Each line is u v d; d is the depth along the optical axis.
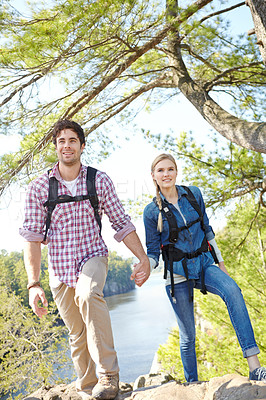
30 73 4.77
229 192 5.51
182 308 2.64
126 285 141.12
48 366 12.77
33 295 2.33
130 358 34.59
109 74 5.11
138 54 4.96
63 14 4.21
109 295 132.75
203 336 7.94
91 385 2.60
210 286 2.50
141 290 134.38
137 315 64.31
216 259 2.77
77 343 2.57
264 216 6.00
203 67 5.97
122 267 143.38
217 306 7.26
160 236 2.75
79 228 2.41
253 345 2.25
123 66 5.05
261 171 5.54
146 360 32.94
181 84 5.65
